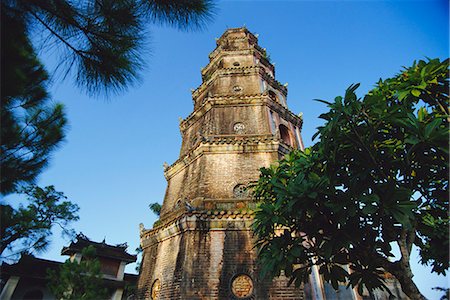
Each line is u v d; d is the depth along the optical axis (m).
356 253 8.70
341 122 7.80
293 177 10.10
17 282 22.23
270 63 28.80
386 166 8.18
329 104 8.00
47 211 25.97
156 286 15.38
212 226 14.93
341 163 8.31
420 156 7.86
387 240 8.39
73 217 27.12
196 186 17.44
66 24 5.78
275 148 18.23
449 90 8.02
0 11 5.14
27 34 5.51
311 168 9.17
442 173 8.05
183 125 24.42
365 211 7.07
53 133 7.46
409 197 7.21
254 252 14.09
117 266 26.59
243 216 15.02
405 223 6.85
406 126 7.33
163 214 19.44
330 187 8.03
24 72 6.07
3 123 6.37
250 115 20.92
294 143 21.69
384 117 7.54
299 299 12.91
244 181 17.02
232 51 27.11
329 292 13.96
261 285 13.24
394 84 9.17
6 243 18.08
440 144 7.00
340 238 7.91
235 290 13.22
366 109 7.73
